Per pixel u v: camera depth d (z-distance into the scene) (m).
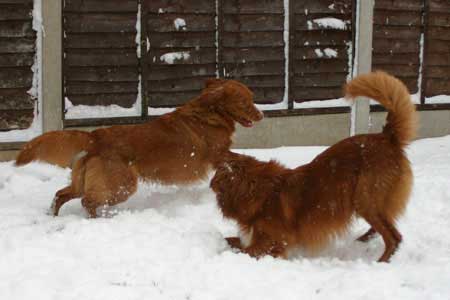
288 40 5.41
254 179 3.65
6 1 4.84
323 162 3.64
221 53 5.30
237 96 4.16
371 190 3.59
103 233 3.71
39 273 3.40
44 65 4.89
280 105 5.46
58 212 4.09
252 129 5.37
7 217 3.98
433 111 5.93
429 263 3.57
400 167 3.61
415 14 5.79
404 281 3.37
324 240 3.64
